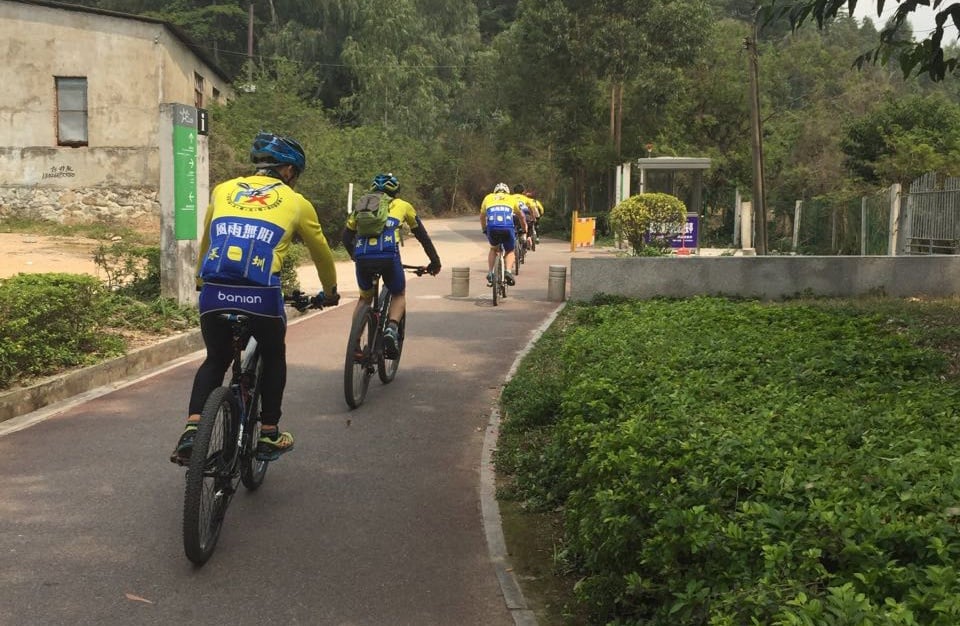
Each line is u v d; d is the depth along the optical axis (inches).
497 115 2672.2
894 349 292.8
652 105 1582.2
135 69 1019.3
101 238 951.6
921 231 797.9
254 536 188.4
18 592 159.0
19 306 303.6
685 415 175.9
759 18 301.3
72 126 1031.6
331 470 233.9
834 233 1045.2
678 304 440.5
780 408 191.5
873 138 1300.4
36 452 244.2
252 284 179.5
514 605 157.5
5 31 1009.5
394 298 322.3
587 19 1533.0
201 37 2242.9
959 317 426.9
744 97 1610.5
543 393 283.6
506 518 199.9
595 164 1572.3
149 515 197.9
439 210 2439.7
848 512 116.5
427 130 2348.7
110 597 158.1
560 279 587.8
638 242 793.6
